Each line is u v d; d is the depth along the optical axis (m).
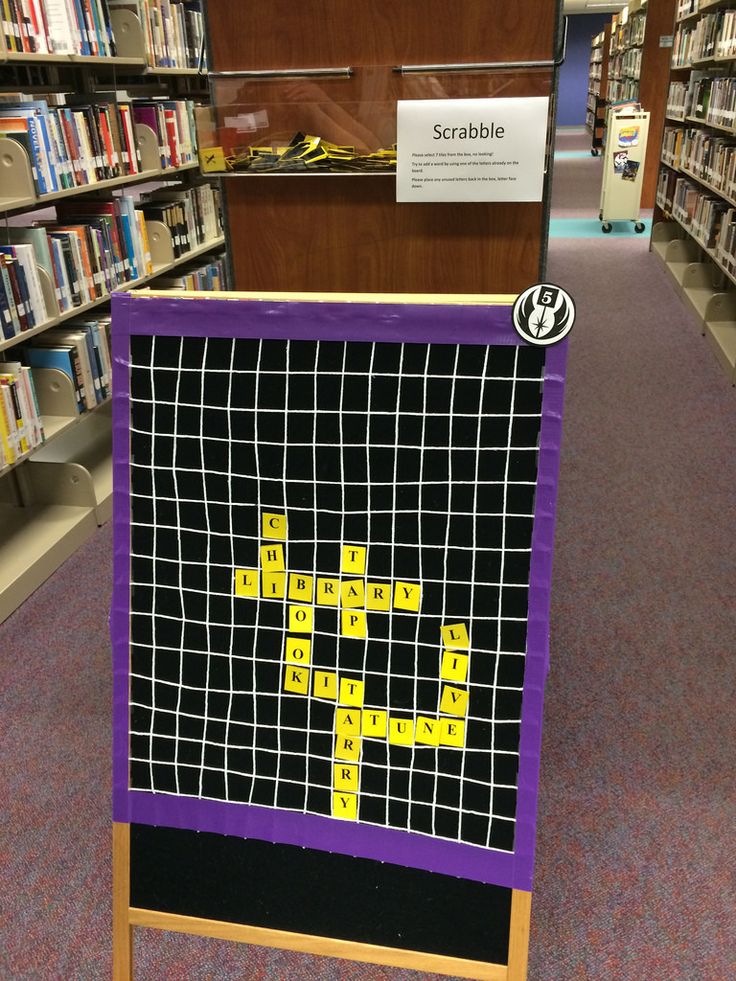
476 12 1.54
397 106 1.60
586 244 7.70
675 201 6.51
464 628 1.05
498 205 1.73
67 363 2.85
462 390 0.99
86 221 3.12
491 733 1.06
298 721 1.12
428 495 1.03
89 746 2.00
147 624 1.15
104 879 1.64
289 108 1.68
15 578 2.56
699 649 2.27
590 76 20.47
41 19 2.67
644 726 2.00
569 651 2.27
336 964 1.47
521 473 1.00
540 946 1.48
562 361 0.96
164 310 1.05
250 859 1.17
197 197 4.08
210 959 1.48
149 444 1.09
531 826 1.06
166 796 1.18
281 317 1.02
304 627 1.10
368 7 1.58
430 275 1.83
